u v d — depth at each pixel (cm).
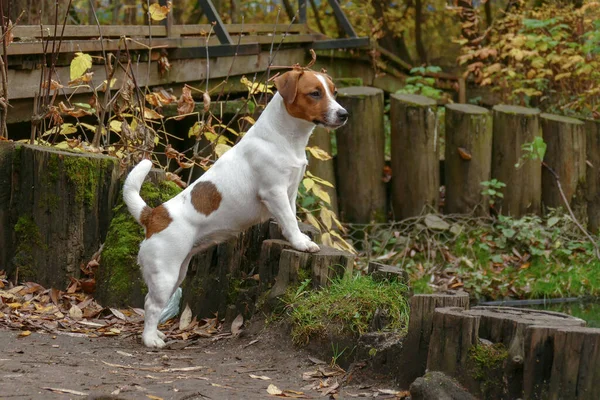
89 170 650
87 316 604
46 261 648
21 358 466
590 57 1235
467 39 1543
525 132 984
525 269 924
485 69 1324
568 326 396
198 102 965
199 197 541
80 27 862
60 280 645
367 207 996
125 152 725
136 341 548
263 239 584
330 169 983
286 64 1141
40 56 796
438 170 1001
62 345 514
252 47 965
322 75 539
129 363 484
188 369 475
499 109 1001
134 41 782
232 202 540
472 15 1573
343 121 528
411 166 988
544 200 1015
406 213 997
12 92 771
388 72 1398
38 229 651
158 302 534
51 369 444
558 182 922
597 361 381
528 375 395
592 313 824
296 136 541
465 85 1591
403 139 991
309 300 516
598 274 909
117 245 633
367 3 1727
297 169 544
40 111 764
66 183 646
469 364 415
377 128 996
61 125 751
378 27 1652
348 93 991
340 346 489
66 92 824
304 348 504
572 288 894
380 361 460
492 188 997
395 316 486
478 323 418
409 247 959
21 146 662
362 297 496
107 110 767
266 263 555
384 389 449
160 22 1020
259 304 550
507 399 404
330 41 1194
